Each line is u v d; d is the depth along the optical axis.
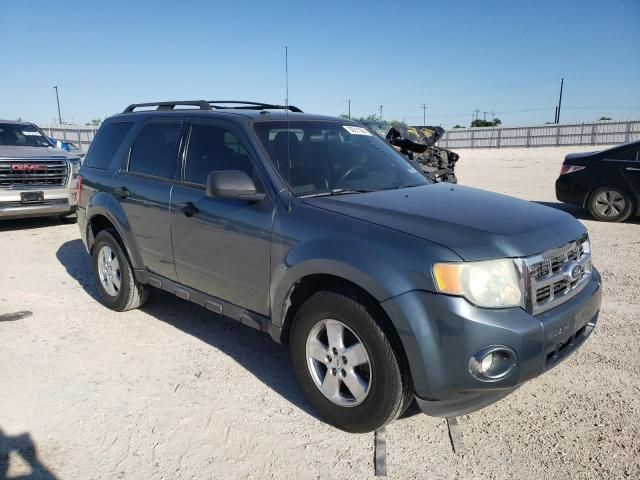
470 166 24.83
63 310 5.47
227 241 3.87
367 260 2.99
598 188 10.05
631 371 4.02
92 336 4.81
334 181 3.88
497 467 2.98
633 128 45.78
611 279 6.22
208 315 5.34
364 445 3.20
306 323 3.38
